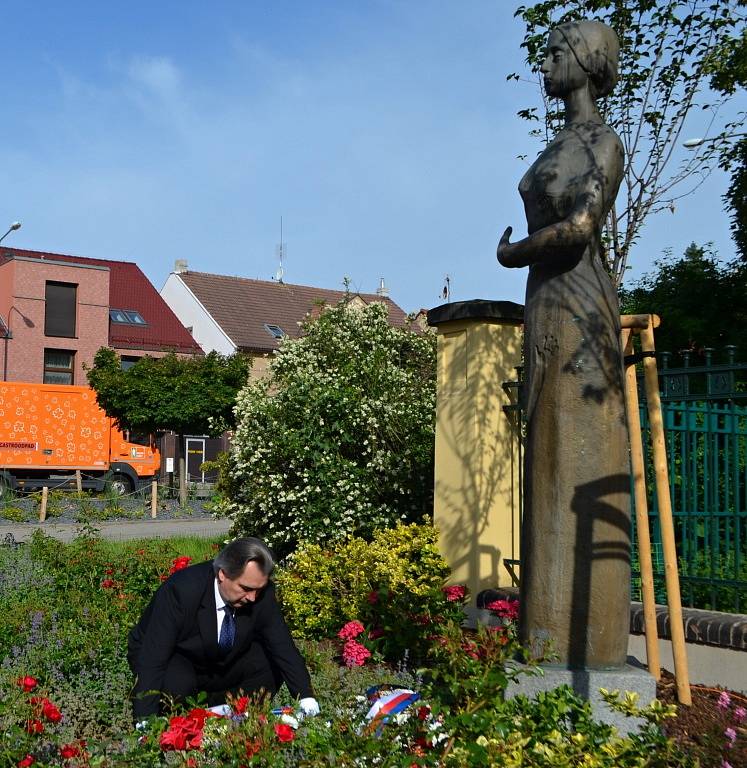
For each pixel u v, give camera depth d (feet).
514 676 13.08
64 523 73.67
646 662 18.75
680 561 21.59
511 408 24.40
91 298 128.47
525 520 15.53
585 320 15.26
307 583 23.97
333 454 31.76
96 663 19.86
